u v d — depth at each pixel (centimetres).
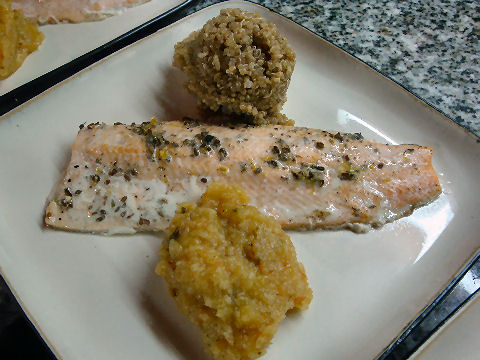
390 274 22
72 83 26
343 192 23
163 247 19
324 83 29
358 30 36
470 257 22
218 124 26
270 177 23
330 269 22
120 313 20
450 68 33
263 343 18
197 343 19
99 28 33
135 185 23
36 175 23
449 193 24
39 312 19
